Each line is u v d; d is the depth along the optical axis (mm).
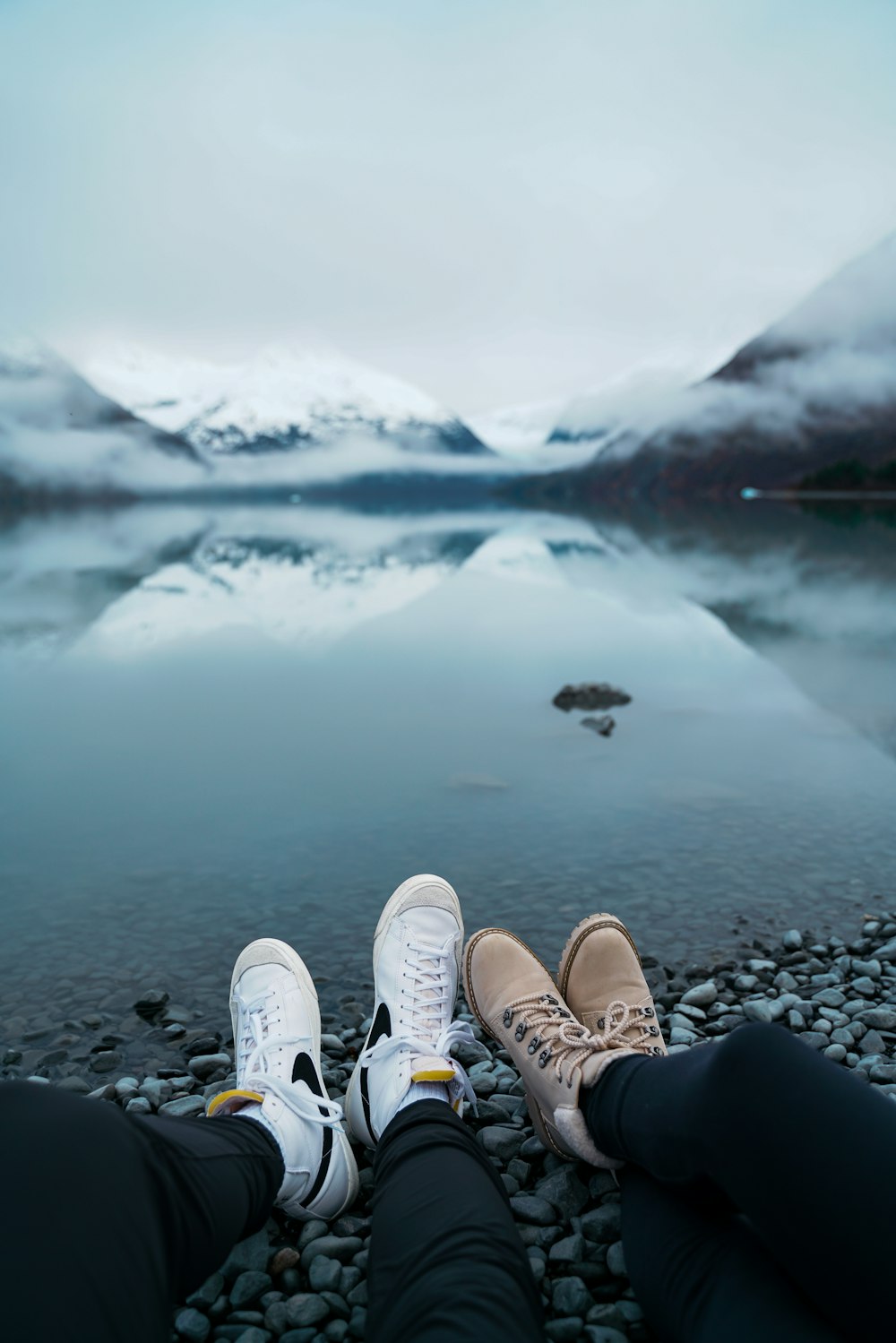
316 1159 1331
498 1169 1515
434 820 3131
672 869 2666
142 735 4457
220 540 26328
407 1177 1088
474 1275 880
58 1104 881
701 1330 910
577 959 1724
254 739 4332
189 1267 925
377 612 9008
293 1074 1535
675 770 3650
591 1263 1289
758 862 2707
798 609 8758
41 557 18812
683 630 7504
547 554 17562
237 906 2488
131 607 9727
